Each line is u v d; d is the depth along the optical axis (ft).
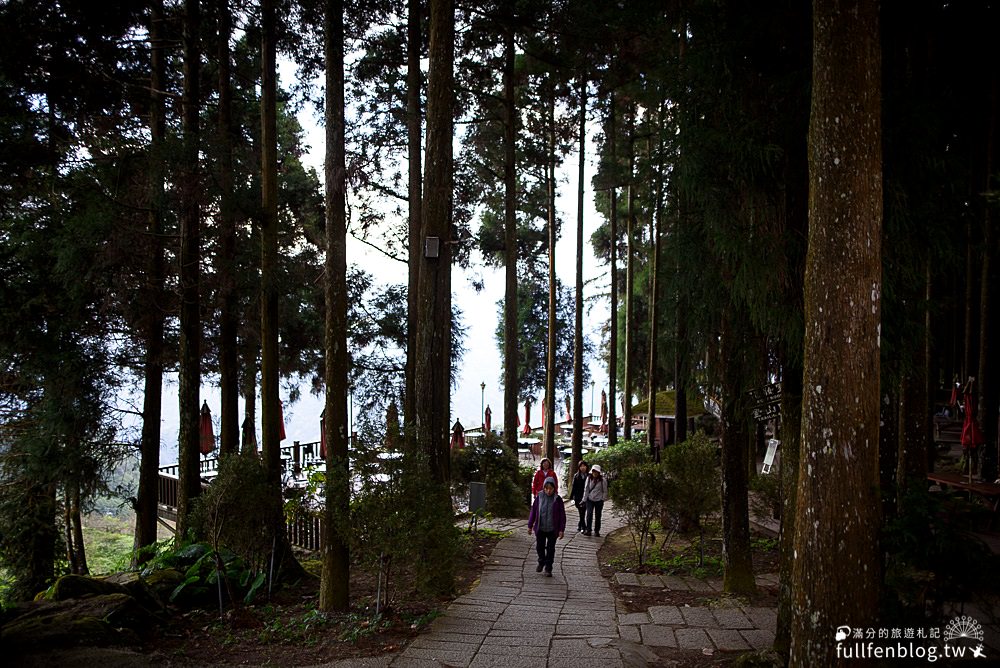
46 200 40.04
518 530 52.75
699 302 25.66
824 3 15.48
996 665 16.14
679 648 24.35
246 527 29.60
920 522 15.78
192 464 38.52
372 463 26.25
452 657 22.24
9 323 40.83
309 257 56.65
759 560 39.65
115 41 31.37
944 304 25.11
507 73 65.26
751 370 24.30
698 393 28.30
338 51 29.58
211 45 38.70
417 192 51.93
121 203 37.35
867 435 15.35
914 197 20.65
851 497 15.28
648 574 38.63
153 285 41.55
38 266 41.98
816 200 15.67
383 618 26.37
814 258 15.70
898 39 21.97
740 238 21.15
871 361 15.34
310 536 42.68
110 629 22.66
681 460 40.06
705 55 22.53
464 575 37.96
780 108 21.71
